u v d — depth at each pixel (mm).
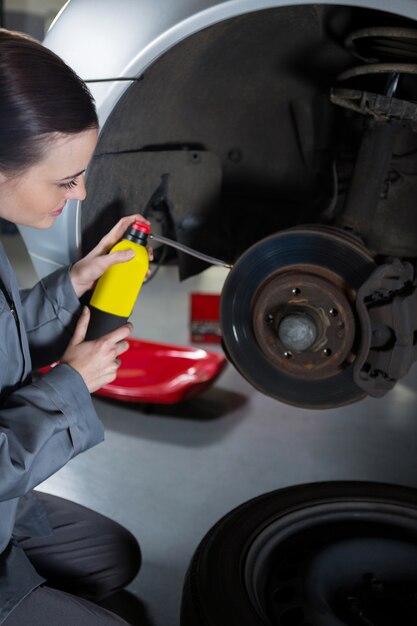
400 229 1271
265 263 967
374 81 1189
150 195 1189
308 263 953
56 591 897
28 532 991
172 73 1097
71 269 983
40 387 815
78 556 1112
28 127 690
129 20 955
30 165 713
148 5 948
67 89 710
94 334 923
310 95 1352
